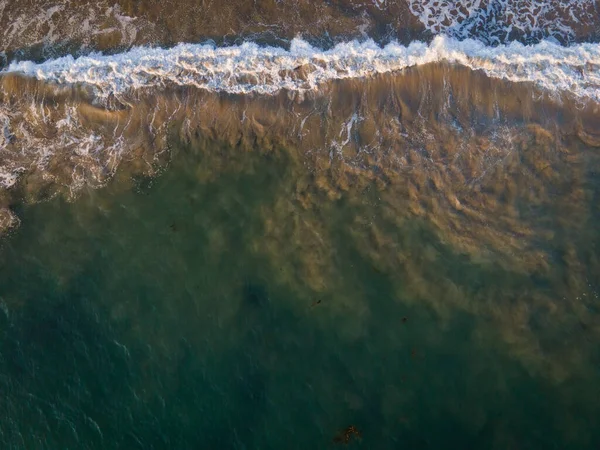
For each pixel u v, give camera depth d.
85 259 11.66
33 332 11.24
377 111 12.11
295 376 10.89
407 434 10.56
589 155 11.86
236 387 10.88
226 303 11.30
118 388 10.93
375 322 11.12
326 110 12.14
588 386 10.70
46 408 10.86
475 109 12.05
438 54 12.15
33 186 12.06
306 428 10.62
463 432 10.55
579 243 11.42
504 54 12.16
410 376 10.84
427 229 11.61
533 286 11.22
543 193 11.72
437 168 11.88
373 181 11.84
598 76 12.08
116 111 12.25
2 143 12.23
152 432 10.71
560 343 10.92
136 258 11.62
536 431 10.52
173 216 11.81
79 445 10.66
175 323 11.23
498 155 11.88
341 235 11.56
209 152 12.13
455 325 11.08
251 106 12.21
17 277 11.62
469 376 10.82
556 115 11.99
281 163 12.02
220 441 10.63
